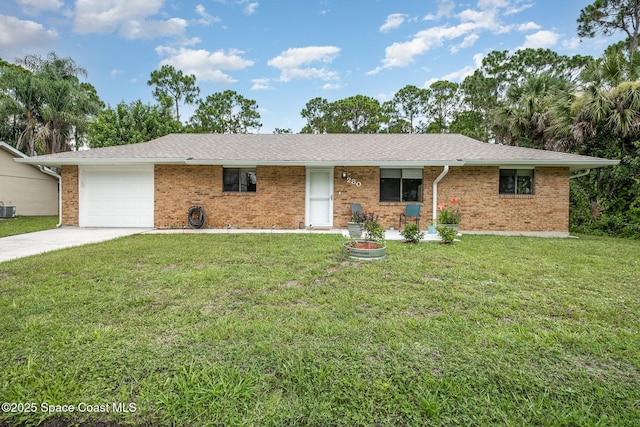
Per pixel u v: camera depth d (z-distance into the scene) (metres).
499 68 22.86
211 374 2.22
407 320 3.18
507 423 1.81
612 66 11.62
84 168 11.16
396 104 30.94
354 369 2.31
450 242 8.03
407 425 1.79
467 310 3.50
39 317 3.14
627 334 2.93
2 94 19.16
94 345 2.59
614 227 10.72
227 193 11.11
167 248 6.97
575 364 2.42
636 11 15.79
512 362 2.43
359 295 3.94
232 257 6.08
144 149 11.57
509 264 5.72
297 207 11.21
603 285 4.50
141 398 1.98
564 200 10.63
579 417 1.85
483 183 10.73
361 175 11.13
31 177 17.25
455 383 2.15
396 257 6.27
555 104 13.16
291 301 3.74
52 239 8.33
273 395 2.03
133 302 3.59
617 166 10.94
